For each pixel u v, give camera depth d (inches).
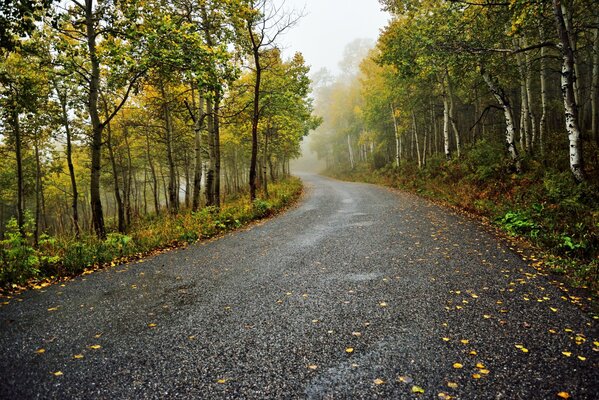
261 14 532.1
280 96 661.9
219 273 251.6
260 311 178.7
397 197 705.6
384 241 322.7
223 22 532.4
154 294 211.2
